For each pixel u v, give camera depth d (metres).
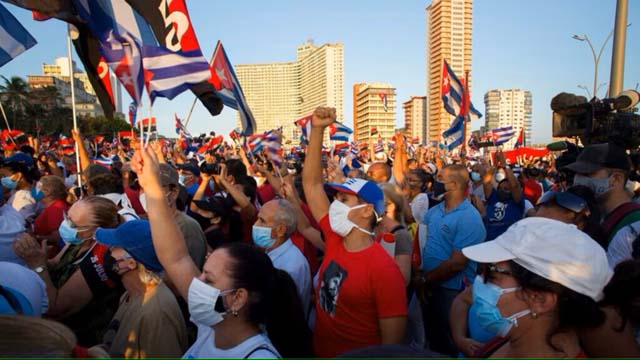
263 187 7.66
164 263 2.36
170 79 4.64
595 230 3.23
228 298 1.96
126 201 5.04
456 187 4.09
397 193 3.91
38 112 55.00
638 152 4.41
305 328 2.48
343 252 2.71
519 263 1.70
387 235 3.43
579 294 1.60
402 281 2.56
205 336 2.15
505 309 1.75
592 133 4.61
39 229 4.75
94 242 3.16
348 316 2.56
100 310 3.10
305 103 134.12
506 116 112.19
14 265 2.40
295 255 3.34
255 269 2.01
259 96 134.25
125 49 4.02
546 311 1.65
